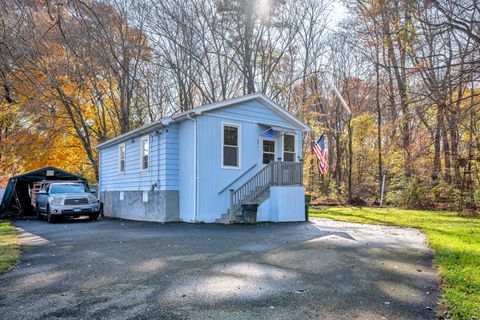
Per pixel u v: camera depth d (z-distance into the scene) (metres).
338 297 4.45
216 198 13.97
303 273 5.60
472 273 5.45
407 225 11.95
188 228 11.72
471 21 6.81
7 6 5.03
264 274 5.54
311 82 29.50
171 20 23.70
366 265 6.12
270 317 3.80
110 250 7.74
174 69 26.00
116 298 4.46
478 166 17.98
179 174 14.46
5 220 18.86
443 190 18.62
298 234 9.88
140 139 16.38
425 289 4.79
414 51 8.52
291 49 26.77
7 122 19.19
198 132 13.65
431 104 8.49
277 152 16.25
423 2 7.12
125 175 17.81
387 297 4.46
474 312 3.85
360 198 24.05
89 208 15.83
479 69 7.11
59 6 5.27
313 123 27.94
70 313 3.98
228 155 14.50
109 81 24.11
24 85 5.82
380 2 8.35
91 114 26.95
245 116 15.15
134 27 20.03
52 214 15.22
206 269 5.86
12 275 5.75
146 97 28.94
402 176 20.92
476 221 13.06
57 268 6.16
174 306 4.14
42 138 23.95
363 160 32.88
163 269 5.89
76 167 31.69
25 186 21.58
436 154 17.50
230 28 24.33
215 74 27.28
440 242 8.12
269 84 27.64
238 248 7.73
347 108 26.08
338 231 10.49
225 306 4.13
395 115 13.04
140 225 13.22
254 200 13.79
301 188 14.12
